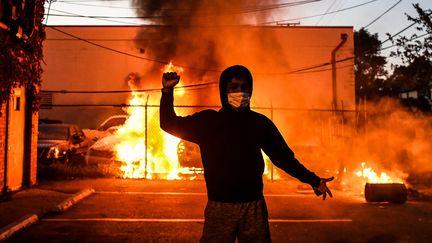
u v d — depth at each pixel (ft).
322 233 21.94
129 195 32.42
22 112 33.58
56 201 28.19
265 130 9.27
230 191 8.90
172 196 32.14
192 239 20.42
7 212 24.67
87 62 87.15
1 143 29.66
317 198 32.55
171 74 9.12
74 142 53.11
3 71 28.30
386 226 23.54
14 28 29.09
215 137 9.12
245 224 8.94
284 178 44.11
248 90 9.30
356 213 26.99
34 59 33.32
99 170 42.34
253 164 9.07
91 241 19.99
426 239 20.92
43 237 20.57
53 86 87.10
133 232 21.65
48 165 42.57
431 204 30.25
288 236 21.29
